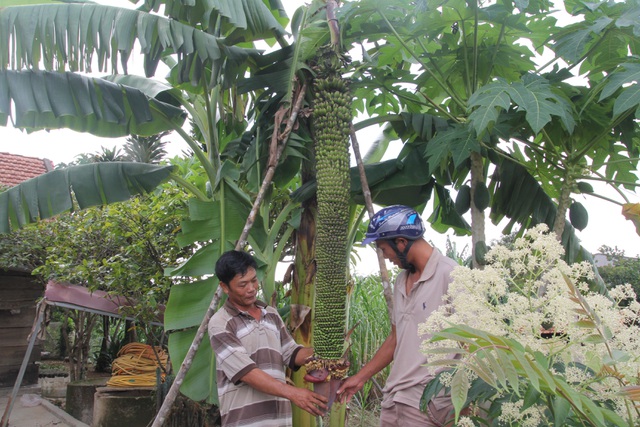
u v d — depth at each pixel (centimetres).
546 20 348
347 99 324
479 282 161
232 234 392
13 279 905
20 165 1168
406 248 264
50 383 957
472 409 188
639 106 250
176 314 375
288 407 300
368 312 666
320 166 317
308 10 368
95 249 612
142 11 350
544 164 414
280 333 306
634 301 147
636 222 215
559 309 143
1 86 345
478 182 366
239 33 364
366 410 618
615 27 299
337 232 305
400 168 394
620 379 137
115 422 576
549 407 139
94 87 377
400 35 358
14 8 336
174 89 464
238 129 504
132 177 436
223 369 276
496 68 385
